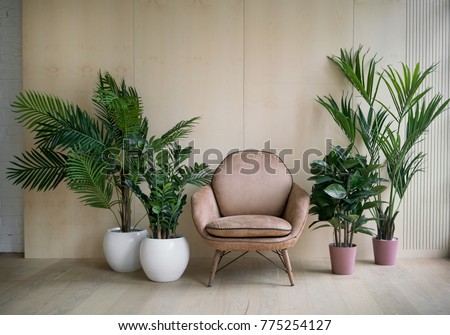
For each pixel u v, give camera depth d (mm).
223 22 3518
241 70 3518
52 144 3018
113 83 3309
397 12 3492
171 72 3539
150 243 2879
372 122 3465
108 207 3209
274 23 3510
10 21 3826
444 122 3514
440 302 2520
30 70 3578
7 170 3848
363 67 3436
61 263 3432
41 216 3592
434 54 3500
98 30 3553
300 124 3520
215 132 3537
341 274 3080
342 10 3496
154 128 3553
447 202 3531
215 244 2768
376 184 3465
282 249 2814
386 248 3299
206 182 3236
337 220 3078
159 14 3533
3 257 3645
